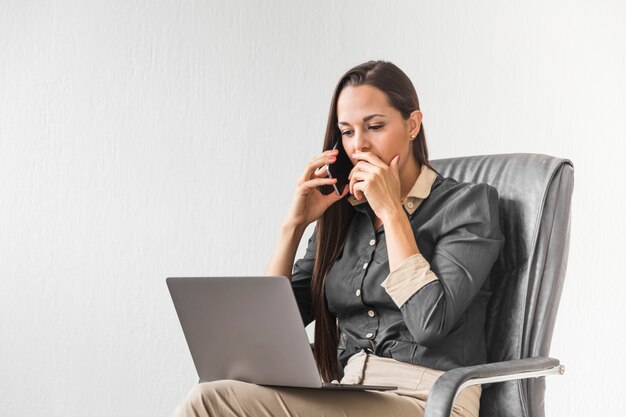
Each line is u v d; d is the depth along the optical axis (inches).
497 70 106.2
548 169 68.7
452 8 108.0
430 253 66.5
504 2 106.2
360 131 67.2
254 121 115.6
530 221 67.7
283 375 56.6
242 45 116.5
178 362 118.0
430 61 108.7
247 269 115.2
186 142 118.3
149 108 120.0
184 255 117.8
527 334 65.5
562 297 103.3
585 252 103.0
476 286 63.1
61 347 122.0
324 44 113.1
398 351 64.9
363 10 111.6
